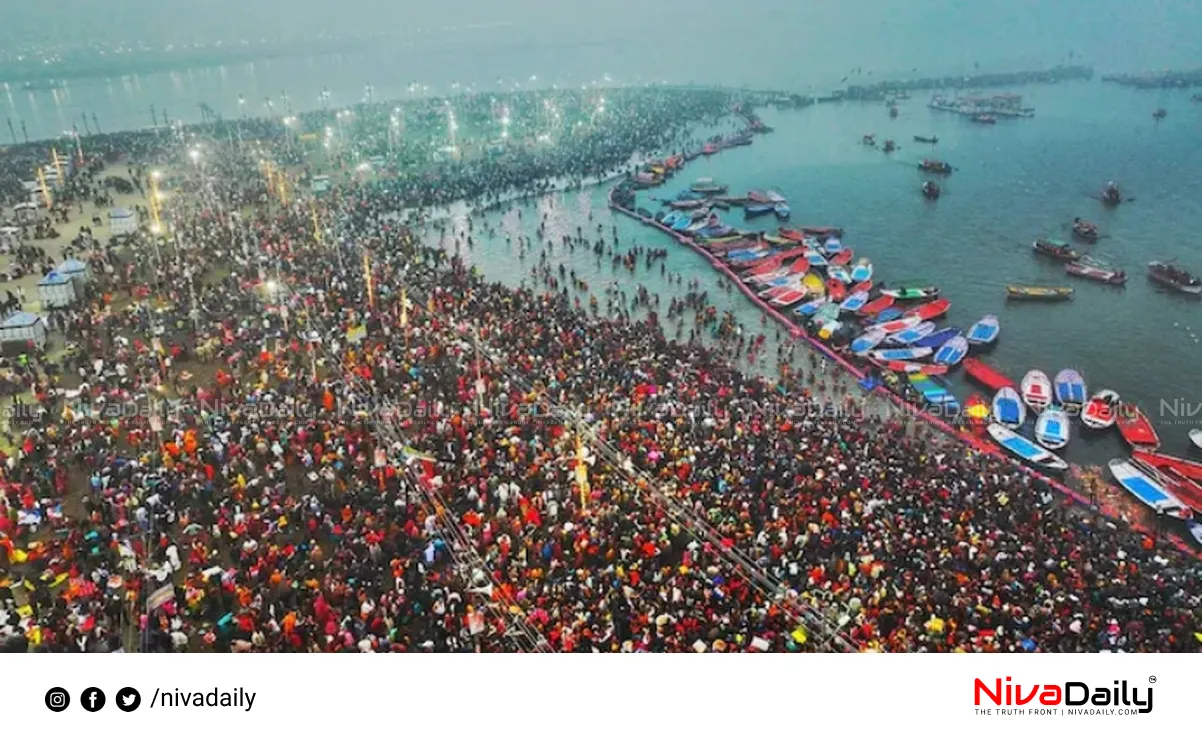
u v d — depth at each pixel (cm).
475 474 3703
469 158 13312
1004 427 4856
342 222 8869
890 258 8494
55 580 3034
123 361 4959
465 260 8319
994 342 6294
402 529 3319
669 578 3066
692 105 19112
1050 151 13750
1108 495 4262
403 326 5544
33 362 5053
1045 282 7656
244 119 17725
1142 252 8488
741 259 8056
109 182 10638
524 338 5378
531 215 10169
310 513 3384
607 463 3838
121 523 3284
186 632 2819
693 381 4875
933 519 3506
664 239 9075
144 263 7088
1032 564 3222
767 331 6406
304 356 5112
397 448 3947
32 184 9819
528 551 3269
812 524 3334
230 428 4047
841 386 5431
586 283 7462
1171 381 5672
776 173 12756
